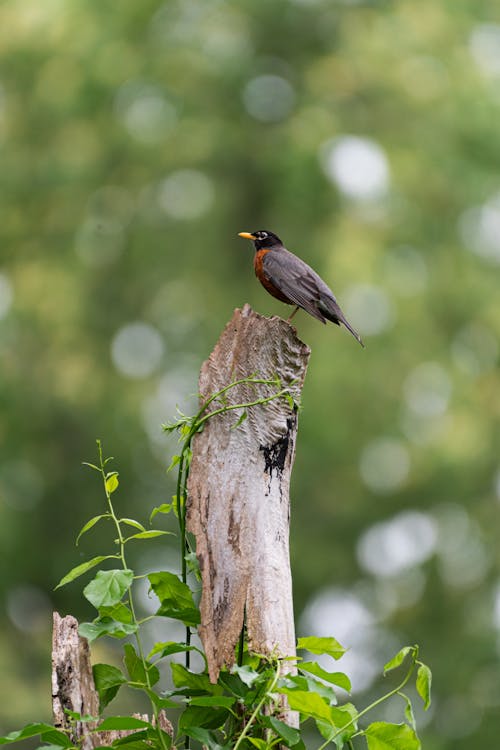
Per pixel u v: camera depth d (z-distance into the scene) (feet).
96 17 63.26
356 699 56.54
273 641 13.20
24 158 62.64
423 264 59.52
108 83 61.16
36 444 59.26
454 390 57.21
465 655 56.13
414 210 59.67
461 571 59.06
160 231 62.44
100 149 62.44
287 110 64.03
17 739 12.34
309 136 59.41
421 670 12.34
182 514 13.89
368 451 57.06
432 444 55.93
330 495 57.41
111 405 57.93
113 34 62.75
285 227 59.57
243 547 13.55
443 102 61.98
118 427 57.57
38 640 58.23
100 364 59.77
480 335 59.98
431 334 57.47
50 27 62.64
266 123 63.98
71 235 61.82
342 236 57.72
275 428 13.98
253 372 14.10
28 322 60.18
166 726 13.57
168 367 61.16
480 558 58.59
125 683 13.10
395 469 57.77
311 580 57.16
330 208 59.26
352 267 55.93
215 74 63.36
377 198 59.31
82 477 58.08
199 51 63.62
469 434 55.98
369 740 12.54
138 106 63.21
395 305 56.49
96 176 62.08
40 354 60.29
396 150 60.23
